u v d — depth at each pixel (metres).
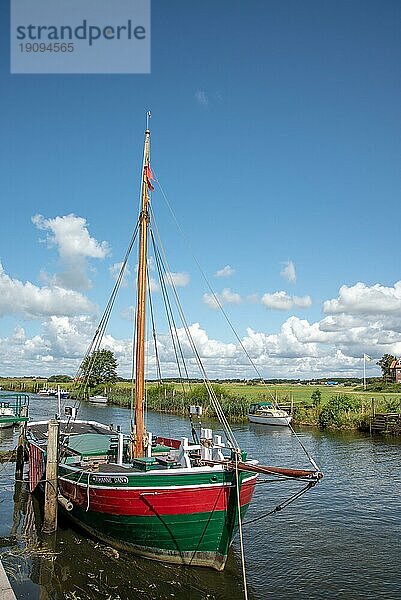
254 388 131.50
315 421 63.50
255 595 15.76
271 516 23.98
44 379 181.25
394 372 145.75
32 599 15.36
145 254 22.53
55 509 20.92
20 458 32.09
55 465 21.08
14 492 28.23
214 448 19.19
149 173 23.02
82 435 26.69
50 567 17.52
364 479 31.94
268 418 64.62
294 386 152.75
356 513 24.53
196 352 21.31
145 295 22.44
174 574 17.02
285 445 47.06
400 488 29.53
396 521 23.28
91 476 18.70
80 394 33.62
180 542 17.19
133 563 17.75
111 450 22.59
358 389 121.00
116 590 15.95
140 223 22.78
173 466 19.17
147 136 23.16
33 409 78.62
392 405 60.12
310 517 23.88
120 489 17.45
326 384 178.75
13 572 17.19
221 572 17.42
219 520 17.08
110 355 124.44
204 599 15.48
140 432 21.45
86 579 16.62
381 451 43.06
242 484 17.56
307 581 16.88
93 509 18.62
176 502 16.83
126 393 107.31
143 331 22.12
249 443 48.59
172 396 81.44
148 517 17.17
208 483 17.02
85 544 19.55
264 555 19.08
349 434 55.31
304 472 16.52
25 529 21.56
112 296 24.41
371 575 17.34
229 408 72.44
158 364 24.81
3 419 39.41
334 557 18.92
